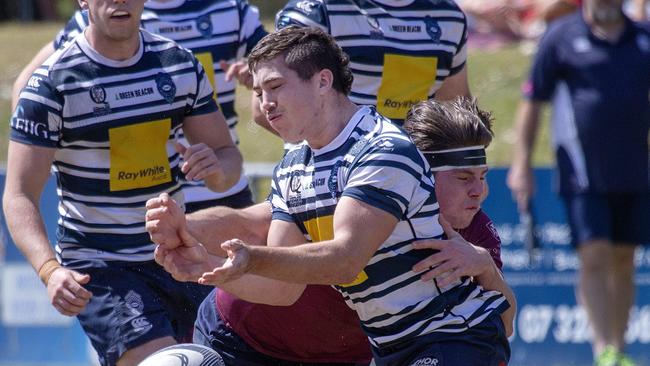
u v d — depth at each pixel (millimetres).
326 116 13219
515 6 50031
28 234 16172
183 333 18125
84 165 16906
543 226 28812
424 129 14023
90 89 16609
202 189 20031
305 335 15680
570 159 27000
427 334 13695
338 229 12703
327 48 13195
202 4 20328
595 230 26719
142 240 17391
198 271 13078
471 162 14055
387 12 18125
